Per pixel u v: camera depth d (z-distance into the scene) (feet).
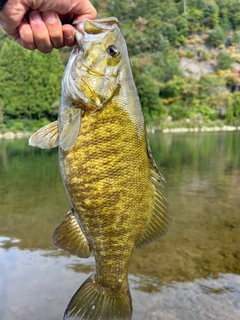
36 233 3.05
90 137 0.93
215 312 1.86
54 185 5.17
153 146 10.99
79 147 0.93
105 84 0.94
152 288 2.08
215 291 2.06
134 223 1.00
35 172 6.38
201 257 2.53
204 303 1.93
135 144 0.97
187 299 1.97
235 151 9.50
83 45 0.93
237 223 3.30
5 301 1.94
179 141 13.08
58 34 0.95
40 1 0.91
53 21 0.94
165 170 6.39
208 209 3.79
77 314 1.01
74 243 1.02
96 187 0.95
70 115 0.93
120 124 0.95
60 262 2.43
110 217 0.97
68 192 0.96
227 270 2.32
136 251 2.63
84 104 0.93
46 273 2.27
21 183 5.35
